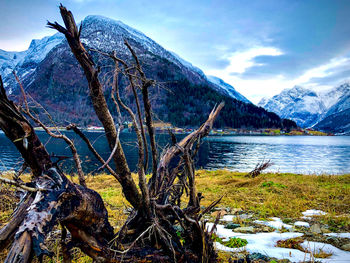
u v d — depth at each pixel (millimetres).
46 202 1673
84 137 2418
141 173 2705
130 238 2738
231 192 9195
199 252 2898
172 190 3600
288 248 4137
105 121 2451
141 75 2453
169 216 2998
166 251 2596
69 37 2156
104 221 2230
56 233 3160
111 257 2264
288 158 48406
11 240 1574
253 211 6844
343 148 81125
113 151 2436
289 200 7746
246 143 90375
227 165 35688
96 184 10562
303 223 5609
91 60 2270
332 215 6051
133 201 2740
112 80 2463
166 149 3641
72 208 1898
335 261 3502
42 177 1845
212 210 6977
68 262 2160
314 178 12461
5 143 48219
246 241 4383
